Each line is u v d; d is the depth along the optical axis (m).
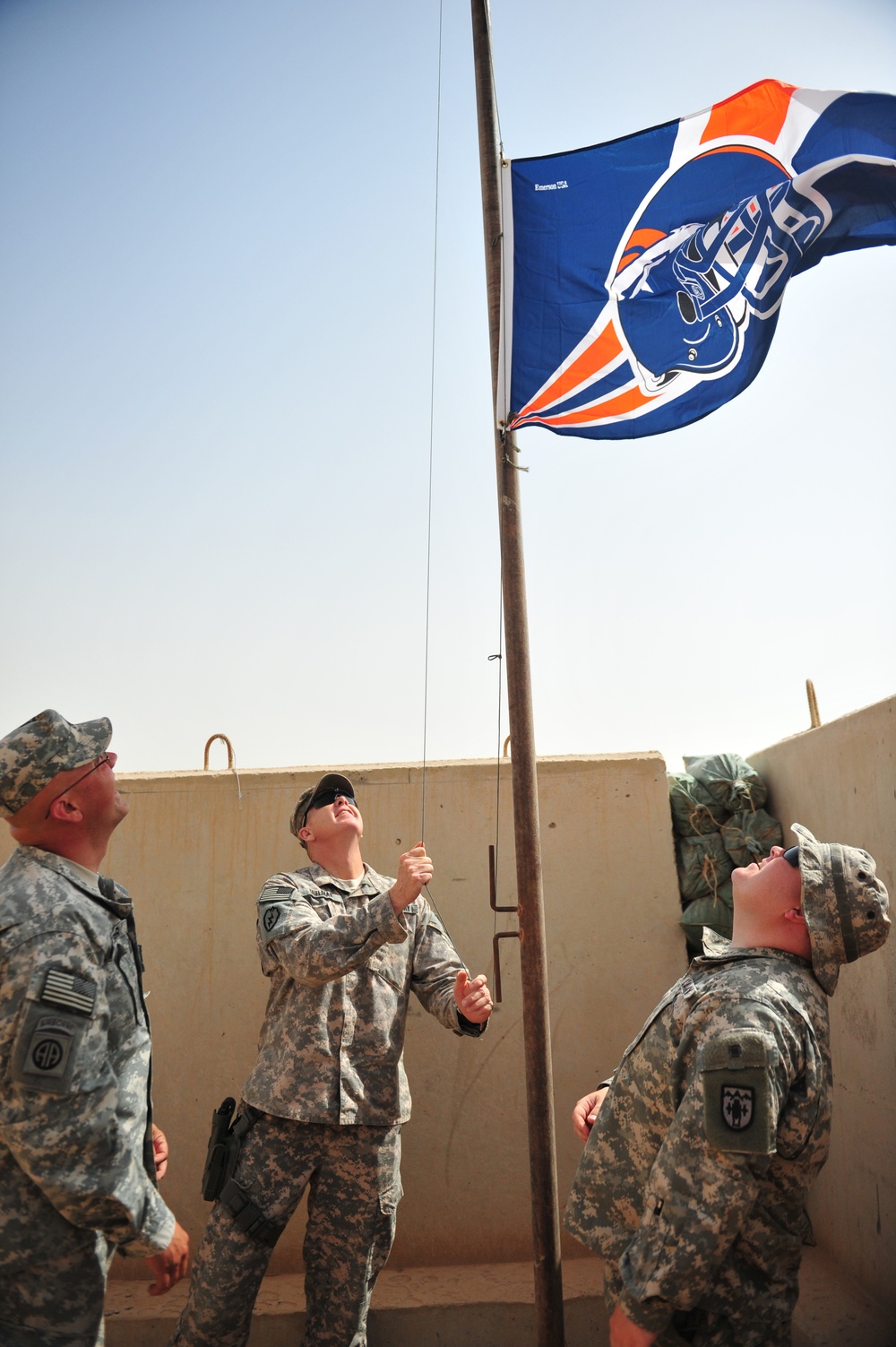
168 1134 3.61
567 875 3.75
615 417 2.90
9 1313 1.89
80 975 1.96
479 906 3.73
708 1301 2.14
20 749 2.16
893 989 2.90
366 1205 2.85
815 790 3.47
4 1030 1.88
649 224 3.04
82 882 2.14
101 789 2.26
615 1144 2.42
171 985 3.71
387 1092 2.92
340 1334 2.80
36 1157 1.85
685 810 3.80
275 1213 2.79
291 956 2.80
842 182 3.08
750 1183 2.01
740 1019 2.11
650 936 3.71
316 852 3.26
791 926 2.35
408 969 3.14
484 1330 3.17
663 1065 2.29
